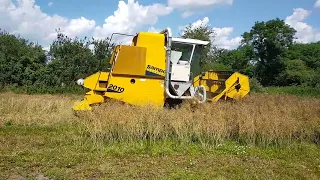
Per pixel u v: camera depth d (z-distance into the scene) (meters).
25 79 25.11
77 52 26.69
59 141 9.00
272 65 59.16
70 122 11.33
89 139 9.21
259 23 61.69
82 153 8.00
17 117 11.58
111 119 9.31
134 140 9.27
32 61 25.83
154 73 11.74
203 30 30.77
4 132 9.82
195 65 13.07
